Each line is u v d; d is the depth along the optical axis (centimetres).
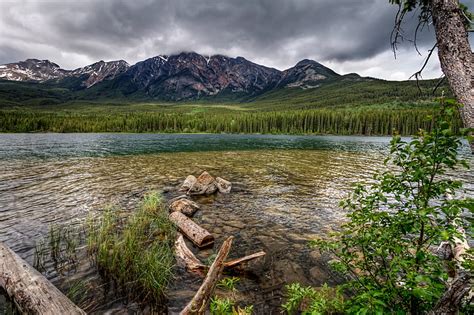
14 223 884
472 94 335
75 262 630
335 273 604
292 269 625
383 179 355
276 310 484
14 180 1573
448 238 289
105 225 834
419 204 306
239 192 1398
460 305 266
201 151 3647
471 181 1692
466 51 351
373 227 343
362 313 261
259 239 805
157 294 511
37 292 435
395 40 443
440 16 371
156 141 5881
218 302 395
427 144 305
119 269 572
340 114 11244
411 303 299
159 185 1505
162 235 792
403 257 317
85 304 487
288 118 11994
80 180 1612
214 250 730
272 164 2400
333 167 2239
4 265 495
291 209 1109
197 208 1068
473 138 268
